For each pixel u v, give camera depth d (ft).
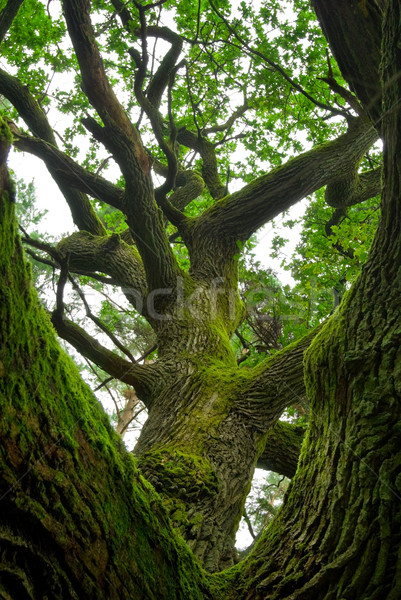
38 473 4.27
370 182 20.90
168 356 14.39
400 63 6.32
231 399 12.69
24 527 4.25
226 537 9.86
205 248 17.65
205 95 21.25
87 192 16.33
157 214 15.25
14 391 4.13
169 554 5.78
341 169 18.03
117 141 13.76
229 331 16.28
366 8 6.86
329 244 15.88
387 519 5.75
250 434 12.18
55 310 12.64
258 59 17.65
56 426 4.55
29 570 4.30
